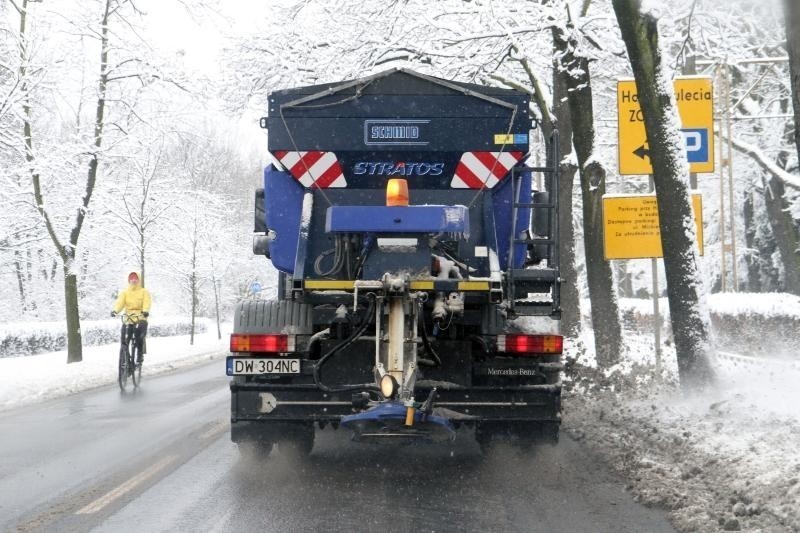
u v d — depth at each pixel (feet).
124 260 125.08
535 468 25.63
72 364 66.13
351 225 23.67
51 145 73.92
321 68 59.62
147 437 32.45
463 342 24.82
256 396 24.56
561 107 57.52
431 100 27.32
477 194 27.37
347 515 20.30
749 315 72.59
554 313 25.23
